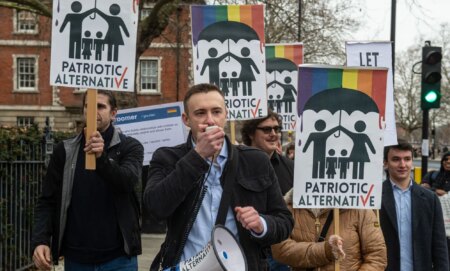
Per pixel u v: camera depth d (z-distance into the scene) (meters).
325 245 3.67
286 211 3.01
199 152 2.66
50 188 4.25
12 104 36.09
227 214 2.85
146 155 8.52
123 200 4.21
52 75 4.11
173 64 35.12
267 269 3.14
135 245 4.26
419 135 76.38
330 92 3.86
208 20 5.53
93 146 3.85
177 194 2.68
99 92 4.33
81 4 4.14
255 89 5.48
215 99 2.80
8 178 7.22
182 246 2.83
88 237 4.15
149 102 35.34
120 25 4.18
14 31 35.97
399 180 4.61
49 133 8.35
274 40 21.17
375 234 3.90
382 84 3.86
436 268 4.54
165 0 14.16
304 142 3.87
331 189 3.86
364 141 3.87
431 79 10.03
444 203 6.48
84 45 4.14
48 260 4.08
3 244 7.07
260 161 2.97
